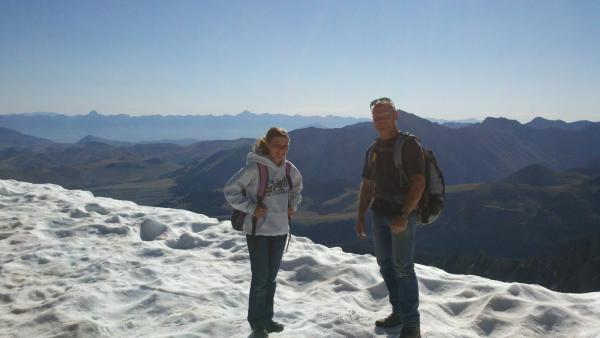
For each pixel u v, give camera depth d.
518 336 4.94
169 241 9.90
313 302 6.16
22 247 8.95
